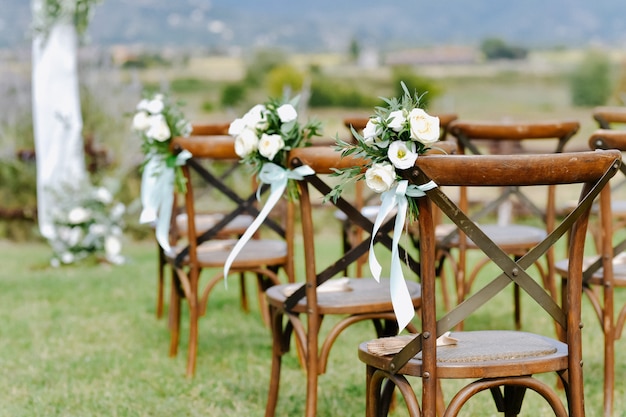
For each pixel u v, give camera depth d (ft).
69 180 29.73
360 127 19.26
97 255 29.58
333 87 158.81
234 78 190.70
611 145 12.91
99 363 17.46
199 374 16.57
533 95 194.70
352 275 26.30
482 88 205.05
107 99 35.42
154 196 16.63
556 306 9.57
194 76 193.88
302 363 16.72
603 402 13.91
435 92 160.56
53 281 26.40
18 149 35.81
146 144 17.03
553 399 9.50
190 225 16.34
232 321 21.13
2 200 35.14
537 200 41.68
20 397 15.43
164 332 20.07
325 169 11.71
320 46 526.57
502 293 23.75
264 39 501.97
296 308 12.43
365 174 9.50
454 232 17.43
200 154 15.75
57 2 29.40
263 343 18.89
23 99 35.99
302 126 12.96
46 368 17.16
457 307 9.32
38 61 29.94
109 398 15.23
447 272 27.27
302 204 12.02
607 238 13.66
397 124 9.21
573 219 9.33
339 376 16.22
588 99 138.10
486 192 42.29
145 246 34.06
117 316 21.76
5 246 34.19
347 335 19.27
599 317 13.93
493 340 10.28
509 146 36.24
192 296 16.52
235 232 20.22
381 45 511.81
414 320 19.95
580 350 9.59
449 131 17.21
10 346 18.98
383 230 11.74
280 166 12.83
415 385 15.75
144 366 17.19
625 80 98.22
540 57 288.10
